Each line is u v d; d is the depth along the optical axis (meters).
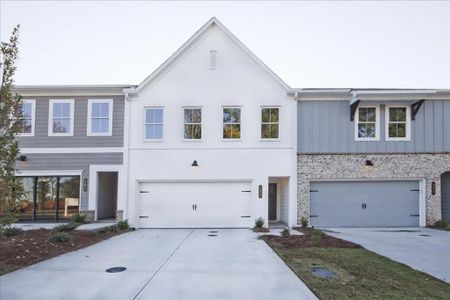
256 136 13.96
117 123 14.25
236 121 14.12
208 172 13.88
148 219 13.91
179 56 14.27
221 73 14.19
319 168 13.95
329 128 14.12
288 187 14.09
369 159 14.03
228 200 13.91
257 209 13.70
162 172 13.94
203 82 14.17
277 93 14.12
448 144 14.13
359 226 13.90
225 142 13.96
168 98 14.17
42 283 5.52
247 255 7.91
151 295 4.96
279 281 5.70
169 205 13.95
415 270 6.57
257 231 12.48
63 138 14.20
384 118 14.16
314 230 12.39
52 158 14.13
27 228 12.13
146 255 7.92
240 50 14.23
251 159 13.91
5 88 6.57
